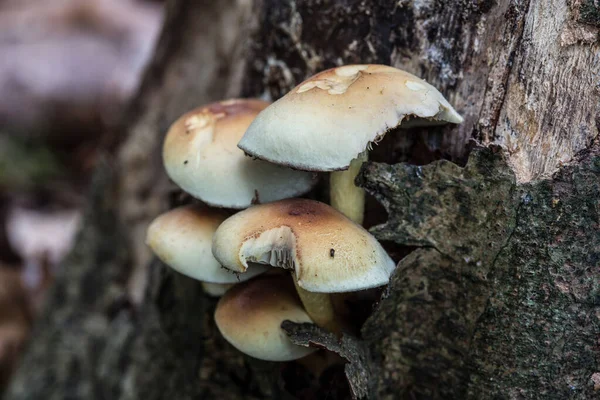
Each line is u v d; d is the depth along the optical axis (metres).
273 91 0.24
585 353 0.19
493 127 0.20
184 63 0.27
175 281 0.25
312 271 0.18
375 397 0.21
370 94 0.18
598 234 0.18
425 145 0.21
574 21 0.18
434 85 0.20
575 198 0.18
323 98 0.18
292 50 0.23
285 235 0.18
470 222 0.19
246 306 0.20
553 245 0.19
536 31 0.19
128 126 0.29
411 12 0.20
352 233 0.18
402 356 0.21
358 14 0.21
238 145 0.18
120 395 0.29
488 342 0.19
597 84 0.18
